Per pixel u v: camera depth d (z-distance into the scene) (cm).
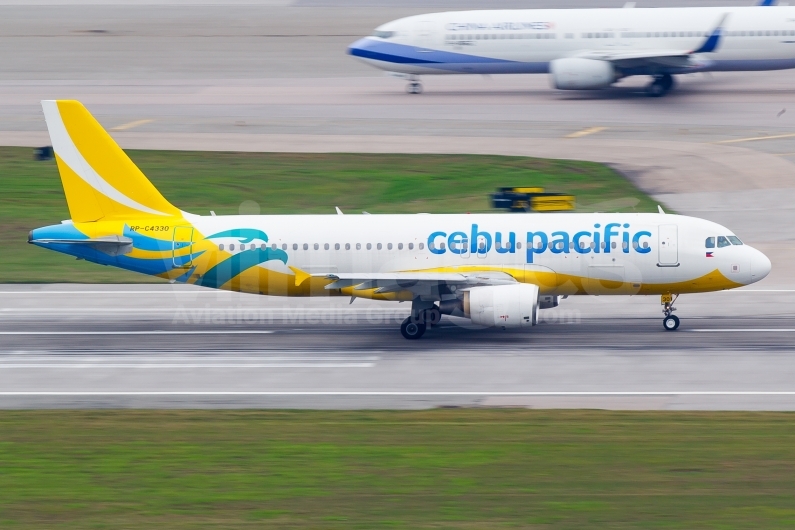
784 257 19550
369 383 12988
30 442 10488
